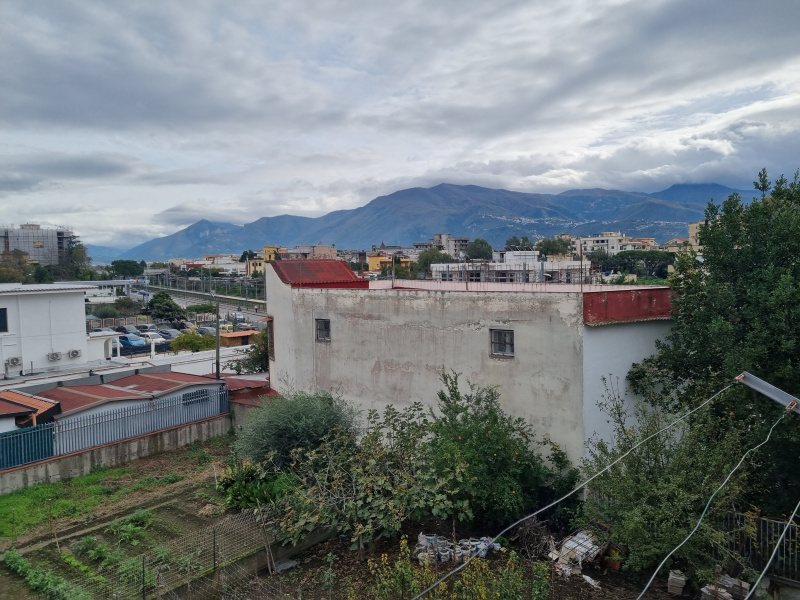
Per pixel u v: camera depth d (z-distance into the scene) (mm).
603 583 10633
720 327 11844
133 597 10312
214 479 16500
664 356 14055
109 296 83688
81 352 30094
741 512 11141
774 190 13750
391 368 17422
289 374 21094
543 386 13930
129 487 15977
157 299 75000
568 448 13500
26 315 28016
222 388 21484
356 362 18422
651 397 14211
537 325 13992
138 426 18453
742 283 12656
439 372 16188
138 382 21641
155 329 68375
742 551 10477
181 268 168250
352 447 14133
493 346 15086
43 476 15734
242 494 14352
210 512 14125
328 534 13344
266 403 16625
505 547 11711
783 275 11391
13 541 12820
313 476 12766
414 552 11820
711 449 10508
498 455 12477
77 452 16531
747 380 10570
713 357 13156
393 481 12203
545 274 29375
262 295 105375
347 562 12031
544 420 13969
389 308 17359
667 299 15336
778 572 10172
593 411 13398
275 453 14484
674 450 10383
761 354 11336
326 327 19594
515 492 12094
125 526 13180
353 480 12133
